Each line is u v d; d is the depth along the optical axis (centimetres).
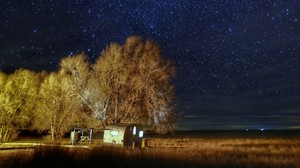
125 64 3938
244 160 1808
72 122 3966
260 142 4075
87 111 3941
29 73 4197
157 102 3869
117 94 3909
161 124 3881
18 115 4122
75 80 3925
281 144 3638
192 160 1723
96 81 3934
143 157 1691
